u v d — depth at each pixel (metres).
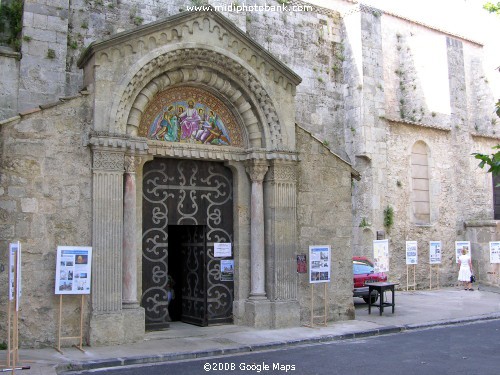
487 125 30.47
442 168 26.39
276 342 12.15
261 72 14.21
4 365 9.66
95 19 17.17
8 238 11.21
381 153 23.53
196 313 14.28
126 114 12.41
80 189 11.91
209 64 13.63
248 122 14.31
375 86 23.73
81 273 11.31
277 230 14.05
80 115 12.06
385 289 16.67
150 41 12.73
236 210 14.34
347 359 10.80
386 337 13.41
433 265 25.25
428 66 27.64
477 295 22.22
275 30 21.98
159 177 13.64
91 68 12.30
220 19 13.62
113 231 11.96
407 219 24.52
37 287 11.35
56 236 11.62
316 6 23.50
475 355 11.21
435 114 27.22
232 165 14.28
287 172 14.33
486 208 27.88
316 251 14.34
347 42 23.89
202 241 14.24
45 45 15.77
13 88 15.23
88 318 11.66
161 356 10.71
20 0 16.28
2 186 11.25
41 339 11.30
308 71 22.81
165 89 13.51
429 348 11.96
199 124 14.09
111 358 10.42
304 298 14.51
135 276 12.30
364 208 22.97
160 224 13.53
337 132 23.44
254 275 14.02
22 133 11.52
